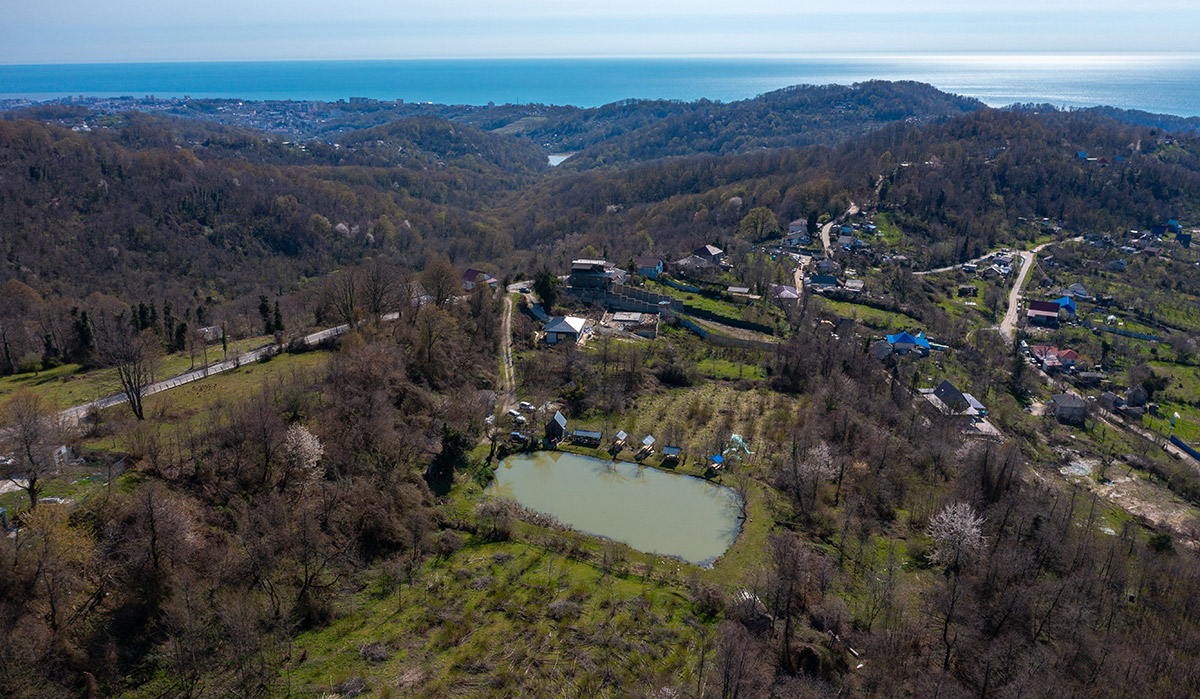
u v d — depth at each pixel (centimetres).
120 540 5162
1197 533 8325
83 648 4475
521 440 9062
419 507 7000
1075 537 7331
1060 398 12331
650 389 11094
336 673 4869
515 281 16125
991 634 5675
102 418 7294
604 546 6906
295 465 6619
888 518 7862
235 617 4781
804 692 4975
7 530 5062
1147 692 5078
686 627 5738
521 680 5016
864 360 12300
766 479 8438
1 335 9512
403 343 10625
